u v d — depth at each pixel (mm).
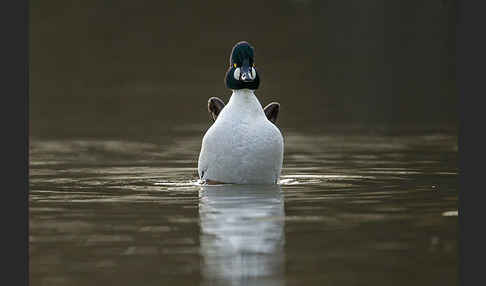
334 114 24734
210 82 32312
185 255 8453
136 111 25969
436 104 26641
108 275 7816
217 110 13383
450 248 8656
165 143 19188
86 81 32844
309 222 9852
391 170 14289
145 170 14641
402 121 23188
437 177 13391
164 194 11883
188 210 10625
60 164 15586
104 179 13500
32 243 8938
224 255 8453
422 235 9203
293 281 7609
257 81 12789
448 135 20047
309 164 15266
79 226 9758
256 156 12547
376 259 8273
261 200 11305
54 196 11789
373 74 33094
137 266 8094
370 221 9898
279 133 12758
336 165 15078
